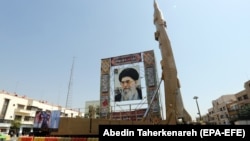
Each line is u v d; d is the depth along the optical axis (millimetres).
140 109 42125
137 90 44906
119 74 48031
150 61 46656
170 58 32625
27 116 61562
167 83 30938
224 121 74062
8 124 53750
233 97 78312
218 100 82500
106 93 47062
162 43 34375
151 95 43125
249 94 56906
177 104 28906
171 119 27438
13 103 57125
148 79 45000
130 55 49156
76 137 18688
